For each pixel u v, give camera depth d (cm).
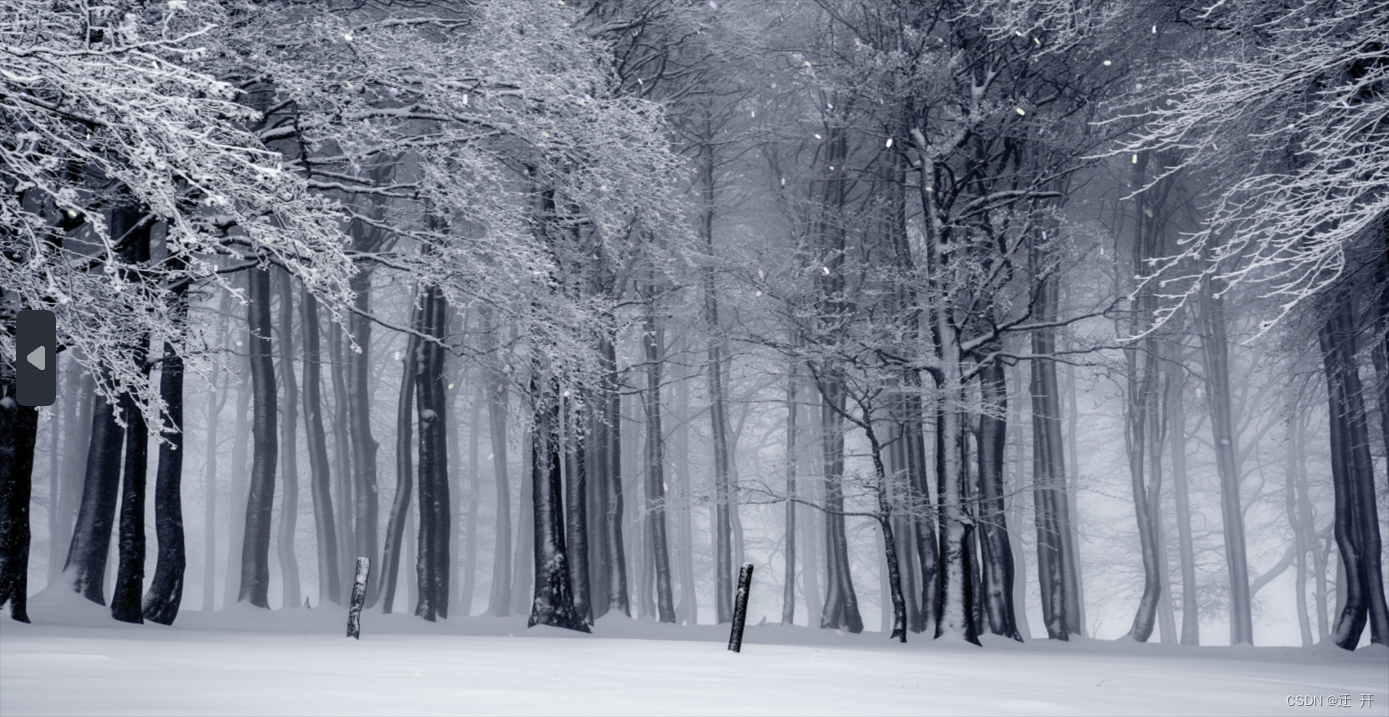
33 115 970
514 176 2377
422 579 3039
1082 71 2669
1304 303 2420
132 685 659
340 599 3619
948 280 2752
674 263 2845
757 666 1119
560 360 1975
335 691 656
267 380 3322
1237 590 3941
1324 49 1184
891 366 2792
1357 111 1189
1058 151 2827
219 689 646
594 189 1920
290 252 1216
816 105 3428
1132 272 3731
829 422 3753
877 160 3331
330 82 1638
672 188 1967
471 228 2027
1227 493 3994
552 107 1823
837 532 3603
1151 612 3762
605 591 3612
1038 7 1650
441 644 1416
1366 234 2033
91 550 2152
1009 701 777
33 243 1008
